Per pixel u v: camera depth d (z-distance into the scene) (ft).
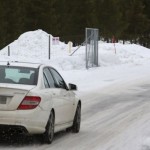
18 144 44.68
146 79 125.49
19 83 44.78
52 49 193.47
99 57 169.89
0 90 42.73
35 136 46.98
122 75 135.74
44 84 45.83
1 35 292.40
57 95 47.37
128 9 368.68
